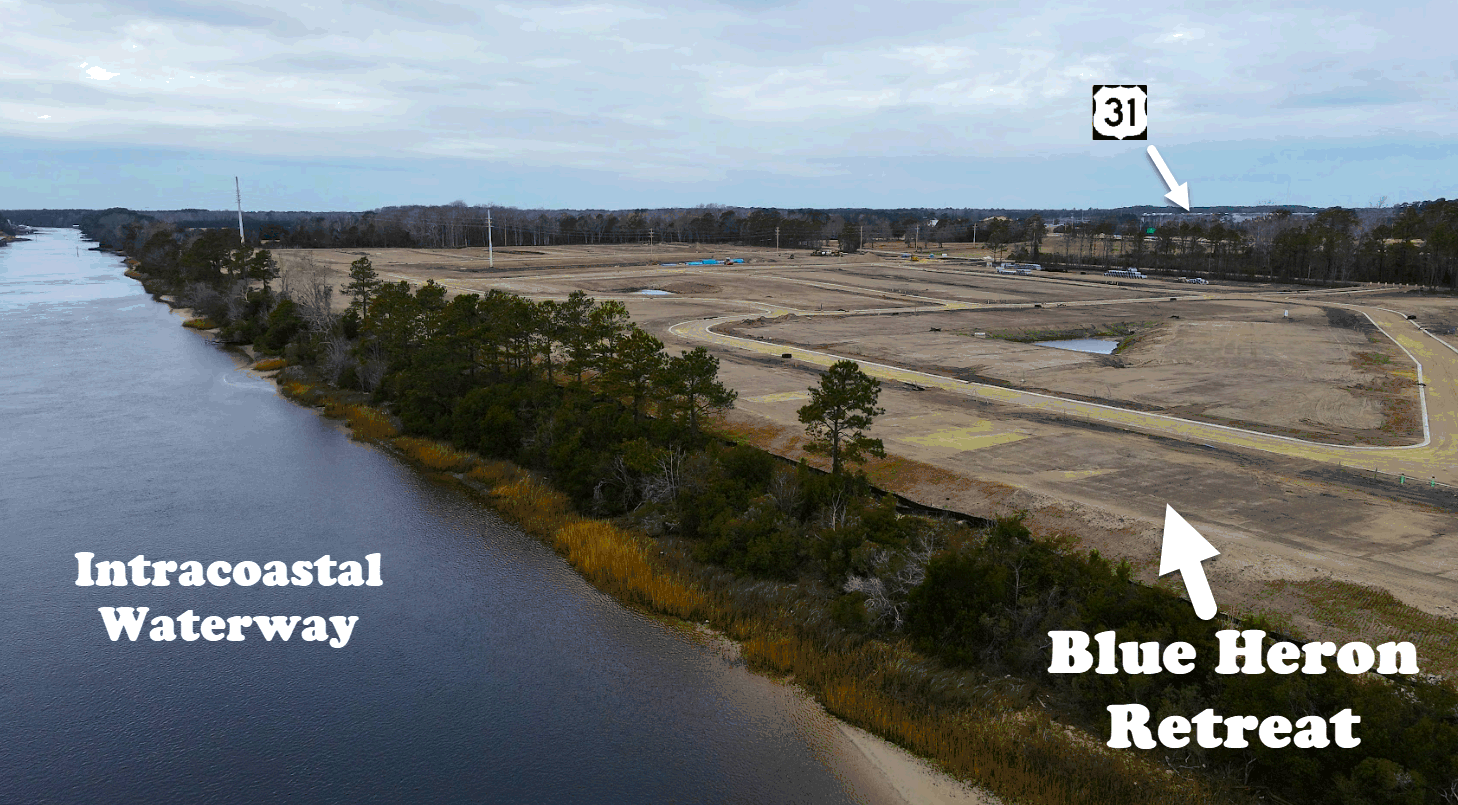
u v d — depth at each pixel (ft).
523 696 103.40
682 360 177.37
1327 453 176.24
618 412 187.73
